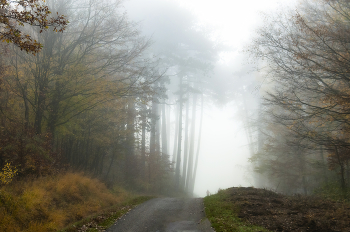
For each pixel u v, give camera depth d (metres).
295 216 8.86
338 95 10.38
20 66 14.27
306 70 11.64
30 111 15.05
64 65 15.52
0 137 11.88
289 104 12.22
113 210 11.37
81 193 12.62
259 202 11.35
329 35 10.75
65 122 15.41
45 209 9.25
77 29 16.55
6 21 5.69
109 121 20.20
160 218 9.94
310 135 12.48
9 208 8.27
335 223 7.84
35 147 12.36
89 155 20.31
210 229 8.07
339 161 13.96
